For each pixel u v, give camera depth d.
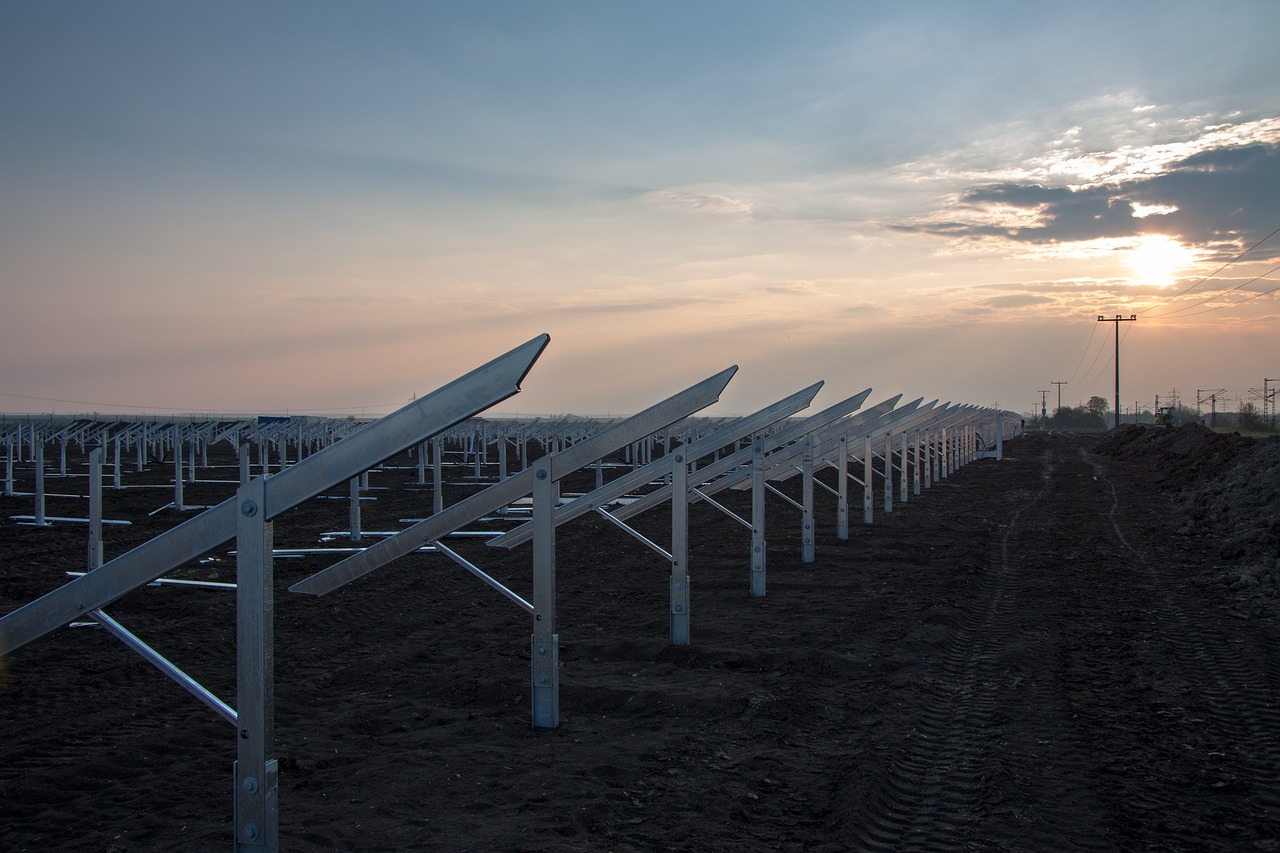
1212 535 17.91
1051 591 12.84
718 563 15.97
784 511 25.56
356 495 18.44
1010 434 77.56
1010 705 7.66
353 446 4.17
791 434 18.44
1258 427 67.38
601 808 5.49
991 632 10.45
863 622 10.92
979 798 5.68
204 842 5.12
